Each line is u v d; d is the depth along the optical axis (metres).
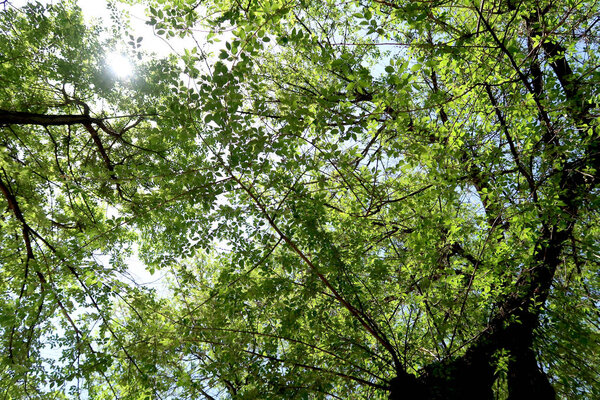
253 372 4.61
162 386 4.80
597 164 4.94
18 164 5.09
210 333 4.63
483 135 4.98
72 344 5.21
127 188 6.95
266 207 4.67
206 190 4.16
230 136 3.71
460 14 5.43
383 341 4.45
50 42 6.52
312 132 4.23
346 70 3.67
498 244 4.78
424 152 4.01
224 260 5.06
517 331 5.05
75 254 5.06
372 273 5.01
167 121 4.21
